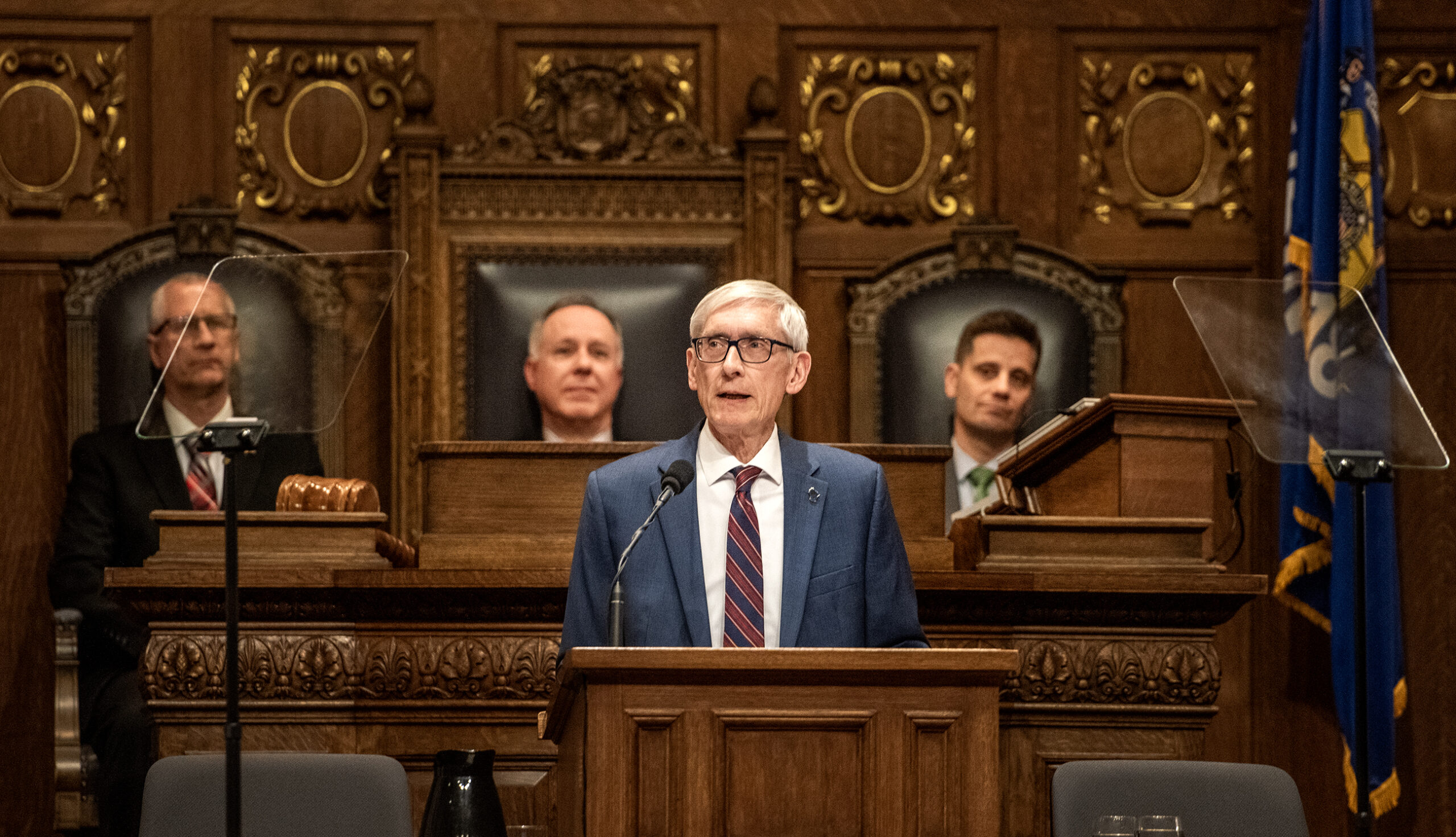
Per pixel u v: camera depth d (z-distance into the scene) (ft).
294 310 17.35
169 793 15.75
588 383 34.19
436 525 20.95
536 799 20.15
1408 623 34.60
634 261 34.65
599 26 36.11
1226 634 34.99
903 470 21.29
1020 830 20.34
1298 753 34.78
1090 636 20.53
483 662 20.20
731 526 16.31
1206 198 36.32
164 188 35.19
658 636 15.76
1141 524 20.93
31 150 35.14
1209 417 21.88
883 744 12.92
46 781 33.58
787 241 34.78
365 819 15.81
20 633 33.86
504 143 34.86
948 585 20.13
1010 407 34.60
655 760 12.75
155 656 19.85
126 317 33.60
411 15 35.81
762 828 12.76
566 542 20.85
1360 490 16.16
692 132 35.12
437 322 34.27
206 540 20.56
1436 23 35.94
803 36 36.37
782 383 16.52
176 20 35.47
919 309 35.01
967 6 36.42
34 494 34.24
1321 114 33.45
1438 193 35.81
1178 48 36.50
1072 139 36.47
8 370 34.50
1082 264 35.04
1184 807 16.30
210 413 17.11
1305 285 18.57
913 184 36.29
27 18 35.27
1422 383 35.42
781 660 12.78
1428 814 34.24
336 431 34.50
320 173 35.53
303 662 19.97
